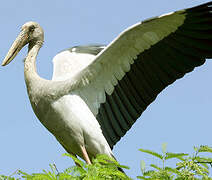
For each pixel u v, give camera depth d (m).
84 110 11.02
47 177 7.05
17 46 12.18
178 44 10.78
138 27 10.36
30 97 11.34
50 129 11.32
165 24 10.42
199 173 7.27
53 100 11.01
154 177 7.21
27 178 7.32
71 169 6.98
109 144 11.40
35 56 12.00
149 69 11.07
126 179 7.16
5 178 7.36
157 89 11.23
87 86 11.12
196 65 10.84
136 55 10.88
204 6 10.16
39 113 11.28
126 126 11.41
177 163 7.50
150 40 10.70
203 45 10.65
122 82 11.15
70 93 11.05
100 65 10.90
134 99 11.31
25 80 11.57
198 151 7.51
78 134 10.98
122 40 10.53
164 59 10.96
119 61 10.93
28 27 12.26
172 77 11.07
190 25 10.49
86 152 11.11
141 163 7.36
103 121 11.30
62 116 10.95
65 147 11.56
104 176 7.03
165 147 7.34
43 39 12.37
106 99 11.24
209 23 10.45
